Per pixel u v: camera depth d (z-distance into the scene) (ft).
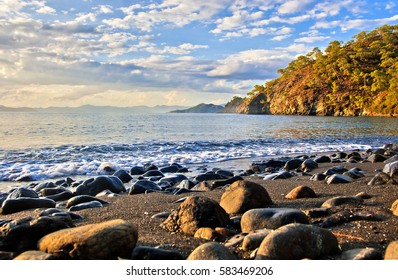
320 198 16.90
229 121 172.24
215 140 60.39
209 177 26.27
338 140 64.95
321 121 170.81
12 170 30.45
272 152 46.44
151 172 29.07
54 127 96.32
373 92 322.14
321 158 36.70
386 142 62.39
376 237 10.30
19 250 9.68
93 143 53.16
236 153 44.09
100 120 160.15
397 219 11.95
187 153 43.34
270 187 21.12
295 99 412.16
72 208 16.22
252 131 89.97
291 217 11.11
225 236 10.89
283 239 8.82
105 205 17.20
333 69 386.52
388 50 375.25
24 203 16.96
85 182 22.47
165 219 13.53
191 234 11.45
